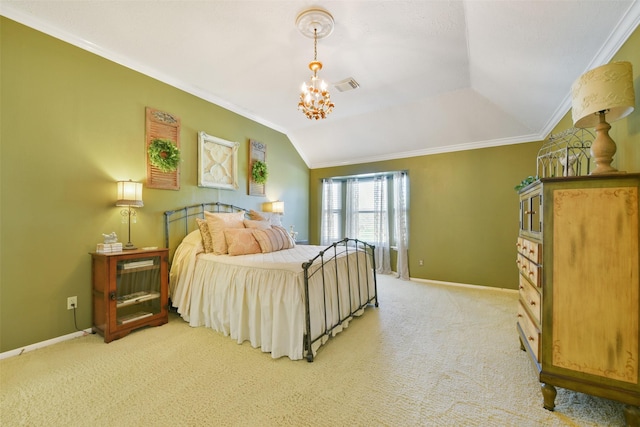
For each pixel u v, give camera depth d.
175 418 1.47
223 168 3.84
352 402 1.61
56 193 2.36
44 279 2.29
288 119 4.57
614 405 1.57
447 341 2.42
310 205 5.89
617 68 1.45
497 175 4.17
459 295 3.85
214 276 2.65
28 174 2.22
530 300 1.82
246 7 2.08
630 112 1.53
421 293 3.96
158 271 2.76
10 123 2.13
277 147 4.91
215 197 3.74
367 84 3.31
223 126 3.87
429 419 1.47
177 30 2.36
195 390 1.71
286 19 2.21
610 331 1.40
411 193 4.88
